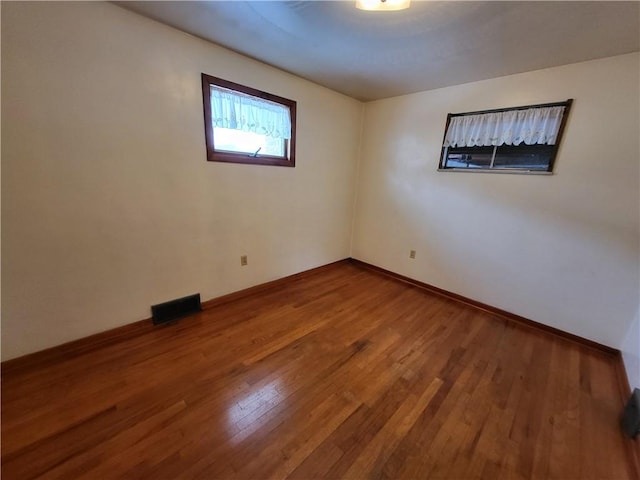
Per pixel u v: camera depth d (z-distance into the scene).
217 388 1.58
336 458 1.23
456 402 1.57
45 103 1.51
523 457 1.28
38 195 1.57
